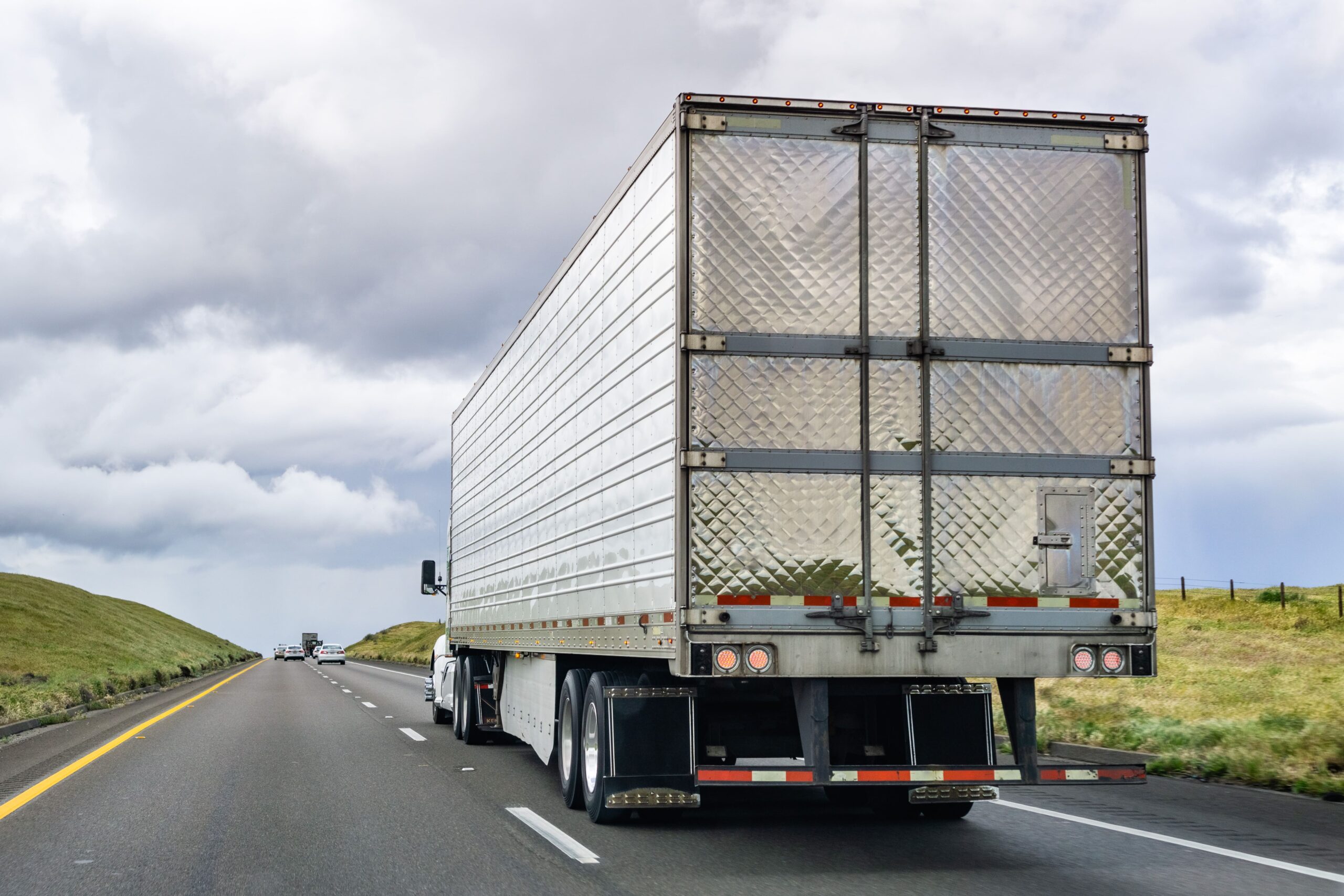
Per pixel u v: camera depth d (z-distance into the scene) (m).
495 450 16.27
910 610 7.79
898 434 7.90
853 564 7.77
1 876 7.62
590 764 9.77
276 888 7.21
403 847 8.55
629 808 8.90
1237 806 10.49
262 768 13.98
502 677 16.02
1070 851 8.27
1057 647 7.91
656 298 8.41
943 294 8.07
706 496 7.69
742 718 9.19
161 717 23.91
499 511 15.78
